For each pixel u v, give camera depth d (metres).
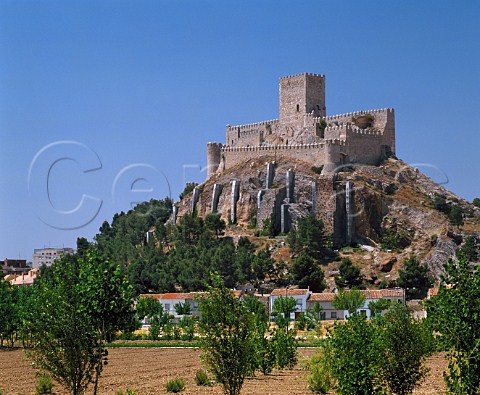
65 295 46.94
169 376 71.81
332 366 49.69
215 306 49.72
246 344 49.53
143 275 190.12
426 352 54.22
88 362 48.50
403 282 176.62
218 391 60.56
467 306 40.84
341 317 159.38
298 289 166.00
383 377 52.31
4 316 104.12
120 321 47.03
